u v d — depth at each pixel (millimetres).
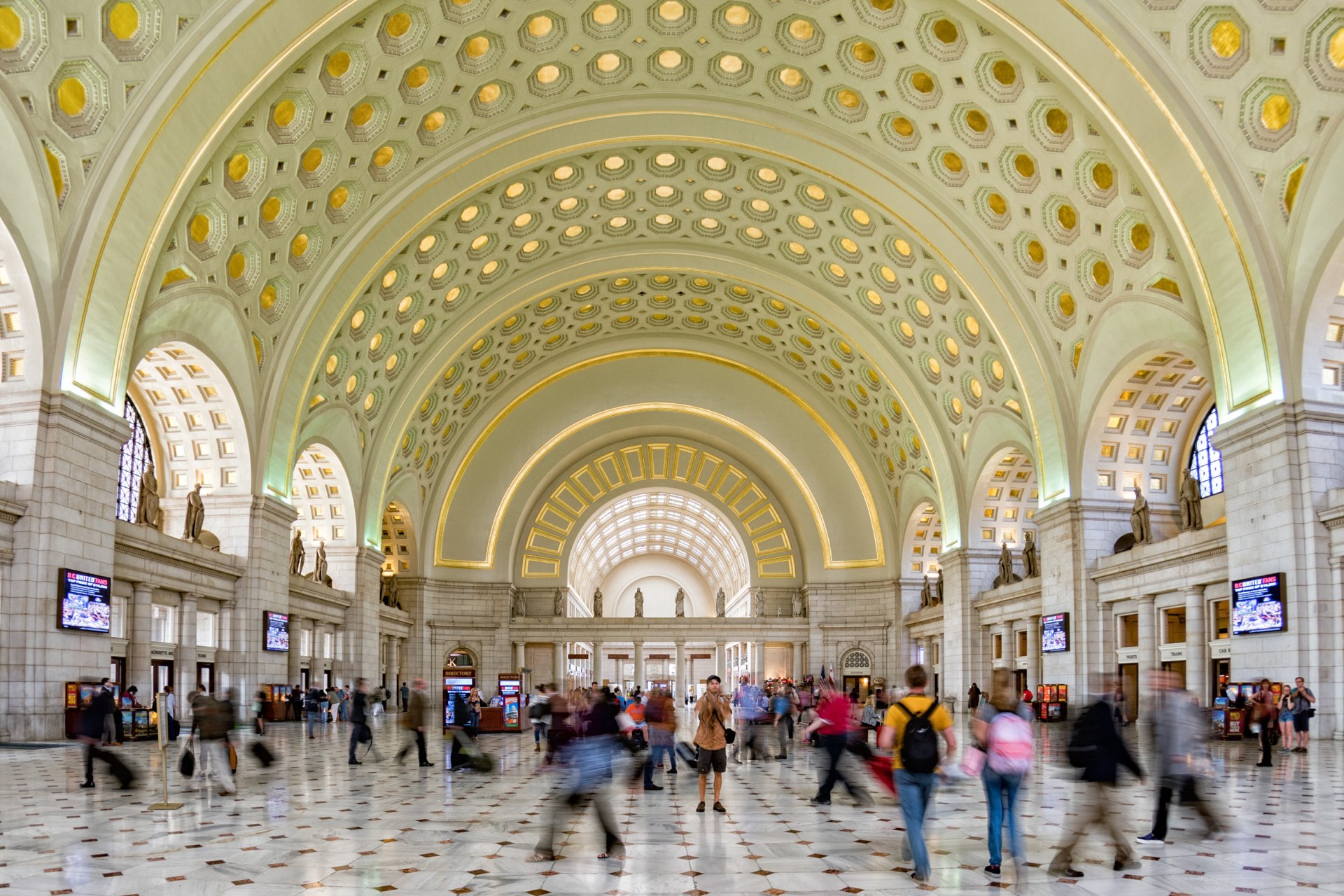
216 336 25297
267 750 16047
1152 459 30094
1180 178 21266
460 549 46312
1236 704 21656
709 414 46750
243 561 27891
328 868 8578
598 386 45938
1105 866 8578
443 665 45438
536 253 35312
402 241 28781
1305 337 20719
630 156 30859
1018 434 32938
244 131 21531
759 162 30812
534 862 8930
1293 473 20688
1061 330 28562
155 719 21875
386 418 36719
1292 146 19859
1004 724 8312
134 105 18938
